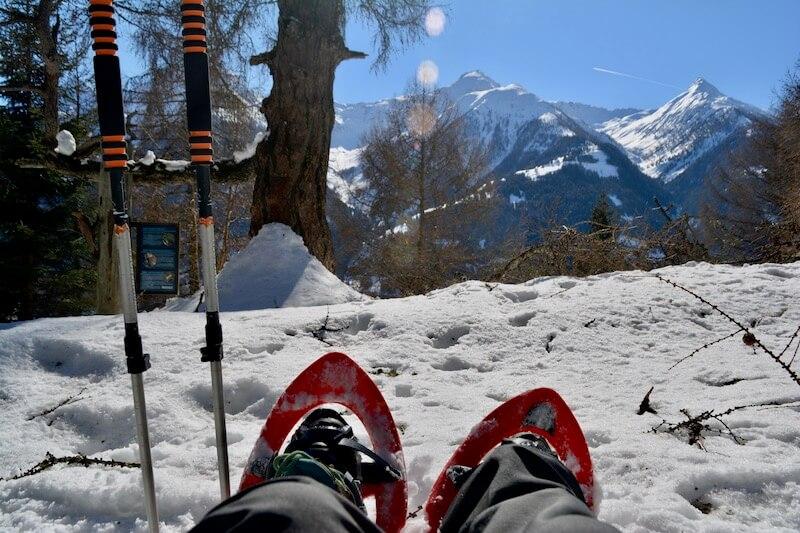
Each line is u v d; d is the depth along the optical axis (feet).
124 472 7.89
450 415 9.27
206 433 9.12
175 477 7.66
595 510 6.40
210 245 6.15
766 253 27.22
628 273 16.99
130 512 7.07
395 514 6.38
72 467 8.18
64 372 11.68
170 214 58.08
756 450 7.59
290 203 22.89
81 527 6.78
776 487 6.73
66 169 24.12
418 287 30.22
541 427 6.84
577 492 4.80
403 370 11.46
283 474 5.01
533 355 11.96
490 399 9.97
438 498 6.13
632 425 8.56
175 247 7.48
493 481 4.61
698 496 6.75
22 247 46.78
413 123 74.28
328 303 19.21
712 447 7.77
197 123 5.98
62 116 43.88
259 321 13.98
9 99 50.88
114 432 9.60
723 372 10.44
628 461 7.41
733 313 13.30
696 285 15.11
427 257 54.44
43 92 32.48
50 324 13.96
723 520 6.31
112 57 5.53
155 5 34.09
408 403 9.81
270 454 6.88
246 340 12.71
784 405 8.79
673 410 9.09
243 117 41.52
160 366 11.38
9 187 45.03
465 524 4.33
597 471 7.29
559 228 24.48
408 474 7.66
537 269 26.20
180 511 6.99
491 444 6.98
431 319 13.67
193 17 5.87
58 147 24.23
